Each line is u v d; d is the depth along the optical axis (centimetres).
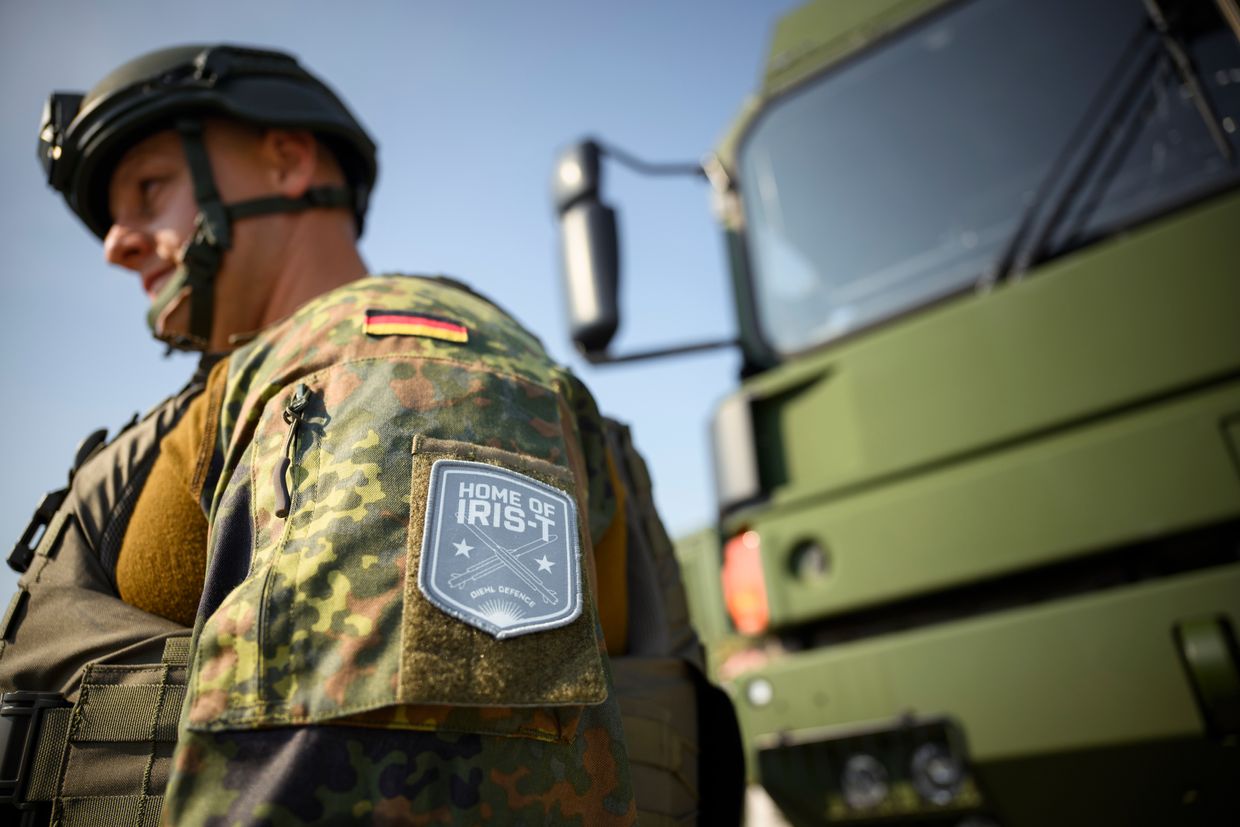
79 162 126
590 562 79
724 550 300
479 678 62
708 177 373
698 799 110
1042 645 227
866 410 274
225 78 125
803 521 278
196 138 123
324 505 68
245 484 75
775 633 285
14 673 87
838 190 330
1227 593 207
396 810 59
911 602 266
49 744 79
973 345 259
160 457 95
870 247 314
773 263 338
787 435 292
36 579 93
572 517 74
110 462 97
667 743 98
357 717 60
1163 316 232
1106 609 221
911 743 246
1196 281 229
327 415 74
